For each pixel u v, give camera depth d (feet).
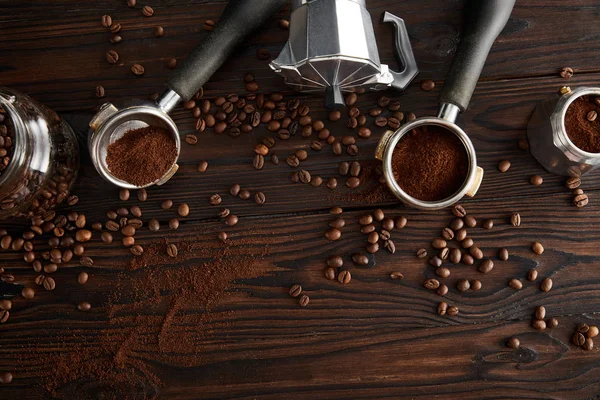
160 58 1.78
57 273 1.73
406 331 1.74
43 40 1.78
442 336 1.73
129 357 1.72
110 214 1.73
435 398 1.73
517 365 1.73
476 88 1.78
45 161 1.58
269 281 1.74
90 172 1.75
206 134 1.76
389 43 1.79
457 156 1.62
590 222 1.75
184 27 1.79
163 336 1.72
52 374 1.71
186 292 1.74
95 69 1.77
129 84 1.77
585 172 1.69
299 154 1.74
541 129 1.69
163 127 1.65
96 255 1.74
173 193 1.75
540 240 1.75
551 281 1.73
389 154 1.58
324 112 1.77
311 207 1.75
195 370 1.72
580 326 1.72
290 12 1.66
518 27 1.77
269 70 1.77
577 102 1.65
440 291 1.72
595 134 1.63
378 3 1.78
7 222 1.72
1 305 1.72
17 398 1.71
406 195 1.57
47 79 1.77
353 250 1.75
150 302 1.73
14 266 1.73
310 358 1.73
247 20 1.62
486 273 1.74
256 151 1.75
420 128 1.65
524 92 1.78
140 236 1.74
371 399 1.73
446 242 1.74
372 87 1.72
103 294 1.73
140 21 1.79
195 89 1.64
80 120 1.76
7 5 1.78
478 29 1.63
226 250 1.75
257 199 1.74
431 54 1.78
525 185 1.76
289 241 1.75
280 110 1.76
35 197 1.62
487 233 1.75
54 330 1.72
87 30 1.78
